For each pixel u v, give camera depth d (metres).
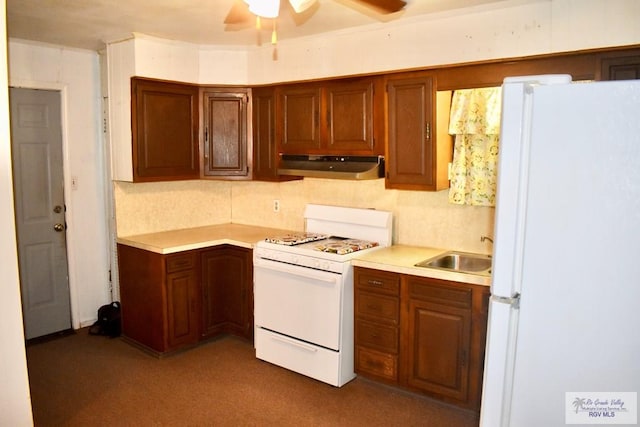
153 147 3.82
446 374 2.92
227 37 3.70
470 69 2.93
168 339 3.69
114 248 4.25
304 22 3.23
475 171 3.21
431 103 3.08
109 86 3.86
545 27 2.65
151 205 4.21
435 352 2.95
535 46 2.69
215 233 4.20
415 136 3.17
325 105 3.60
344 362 3.26
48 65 3.91
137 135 3.73
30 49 3.81
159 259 3.61
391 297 3.09
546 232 1.41
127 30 3.48
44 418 2.84
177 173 3.99
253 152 4.13
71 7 2.92
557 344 1.43
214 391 3.19
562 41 2.61
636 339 1.31
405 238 3.62
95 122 4.21
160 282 3.62
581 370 1.40
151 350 3.77
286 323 3.46
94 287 4.34
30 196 3.92
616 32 2.47
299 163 3.79
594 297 1.36
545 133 1.38
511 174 1.47
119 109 3.80
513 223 1.48
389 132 3.28
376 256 3.26
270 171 4.01
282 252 3.45
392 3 2.39
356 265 3.21
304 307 3.35
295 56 3.74
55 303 4.13
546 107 1.38
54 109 3.99
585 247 1.36
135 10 2.97
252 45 3.97
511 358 1.52
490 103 3.06
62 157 4.07
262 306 3.60
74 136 4.10
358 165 3.45
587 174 1.33
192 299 3.82
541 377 1.46
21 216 3.87
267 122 3.99
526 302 1.46
